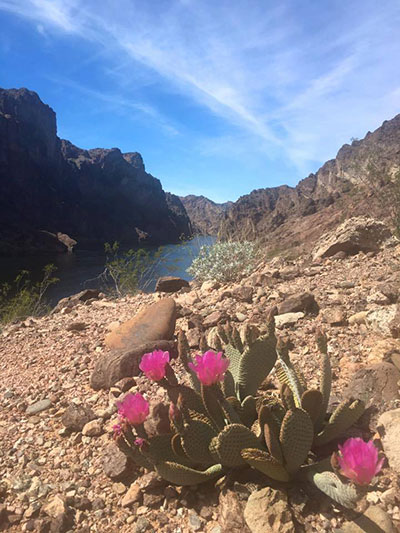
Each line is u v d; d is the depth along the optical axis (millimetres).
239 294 6027
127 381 3785
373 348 3768
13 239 89562
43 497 2588
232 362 3037
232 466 2377
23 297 9141
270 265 8898
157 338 4648
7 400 3906
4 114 119938
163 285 8117
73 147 175125
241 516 2139
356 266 6926
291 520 2039
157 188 185875
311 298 5066
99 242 131875
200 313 5715
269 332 2867
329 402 2961
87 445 3055
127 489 2584
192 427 2365
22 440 3215
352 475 1660
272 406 2570
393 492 2141
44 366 4598
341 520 2045
